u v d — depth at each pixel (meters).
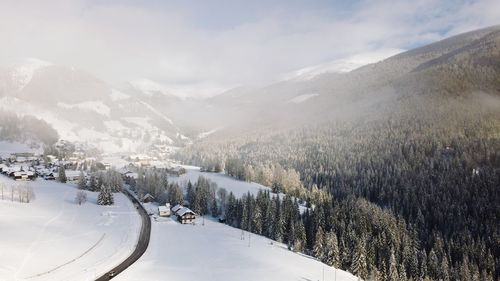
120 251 123.69
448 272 144.00
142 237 141.50
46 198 183.50
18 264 101.88
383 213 176.25
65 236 130.12
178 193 196.00
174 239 142.25
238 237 154.62
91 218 159.00
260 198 182.50
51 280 96.06
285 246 152.50
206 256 125.81
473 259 155.62
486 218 193.88
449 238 178.50
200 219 179.12
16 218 141.62
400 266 133.62
